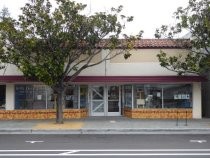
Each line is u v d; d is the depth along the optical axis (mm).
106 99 31922
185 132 23688
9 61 25609
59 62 25672
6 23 25203
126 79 30125
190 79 30094
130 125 25672
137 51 30750
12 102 30438
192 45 28547
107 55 28250
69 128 24094
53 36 25297
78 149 16812
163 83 30844
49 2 25719
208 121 28344
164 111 30500
